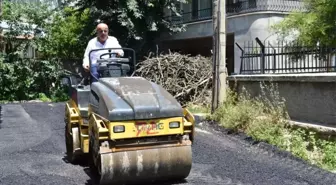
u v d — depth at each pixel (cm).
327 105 810
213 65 1041
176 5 2159
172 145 528
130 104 504
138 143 514
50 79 1992
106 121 498
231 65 2122
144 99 514
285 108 926
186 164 534
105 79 573
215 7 1023
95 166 586
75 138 617
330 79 786
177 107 521
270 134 818
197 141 824
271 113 888
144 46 2170
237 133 877
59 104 1655
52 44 1991
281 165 657
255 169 631
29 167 650
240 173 609
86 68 662
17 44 1916
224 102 1027
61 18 2108
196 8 2259
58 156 721
